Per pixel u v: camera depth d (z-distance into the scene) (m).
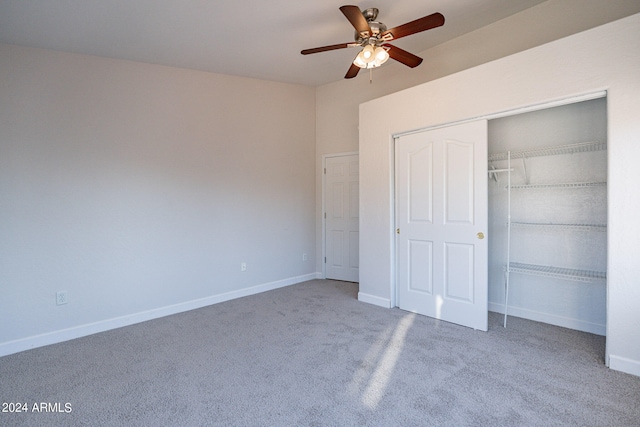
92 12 2.56
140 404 2.00
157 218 3.61
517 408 1.91
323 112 5.12
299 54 3.64
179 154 3.77
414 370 2.36
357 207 4.92
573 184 2.91
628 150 2.21
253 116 4.46
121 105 3.36
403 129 3.58
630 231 2.22
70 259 3.08
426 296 3.49
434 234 3.39
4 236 2.77
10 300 2.79
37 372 2.41
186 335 3.07
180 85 3.79
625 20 2.22
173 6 2.59
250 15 2.80
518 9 3.08
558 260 3.14
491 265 3.59
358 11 2.25
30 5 2.41
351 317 3.47
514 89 2.75
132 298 3.43
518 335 2.94
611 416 1.83
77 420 1.86
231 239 4.23
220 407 1.96
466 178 3.13
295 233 4.97
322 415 1.88
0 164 2.76
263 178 4.57
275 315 3.58
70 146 3.08
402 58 2.92
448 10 3.00
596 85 2.34
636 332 2.21
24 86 2.86
